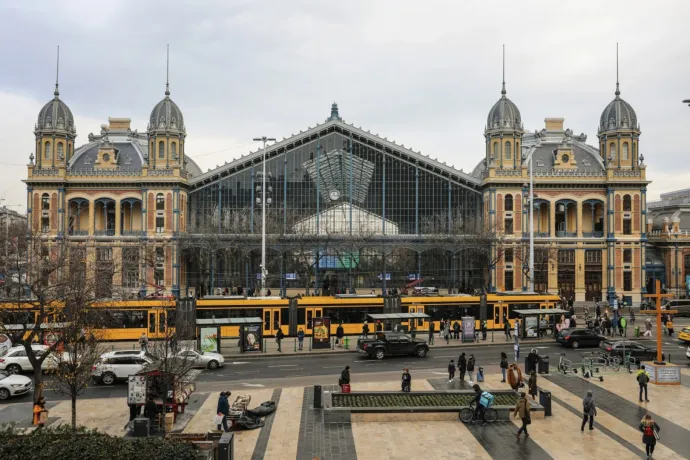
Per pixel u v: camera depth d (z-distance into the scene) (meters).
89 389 40.25
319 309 62.09
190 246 91.19
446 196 97.38
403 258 95.19
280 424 31.53
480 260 96.56
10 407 35.12
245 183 97.00
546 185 95.94
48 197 93.81
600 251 96.88
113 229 96.62
